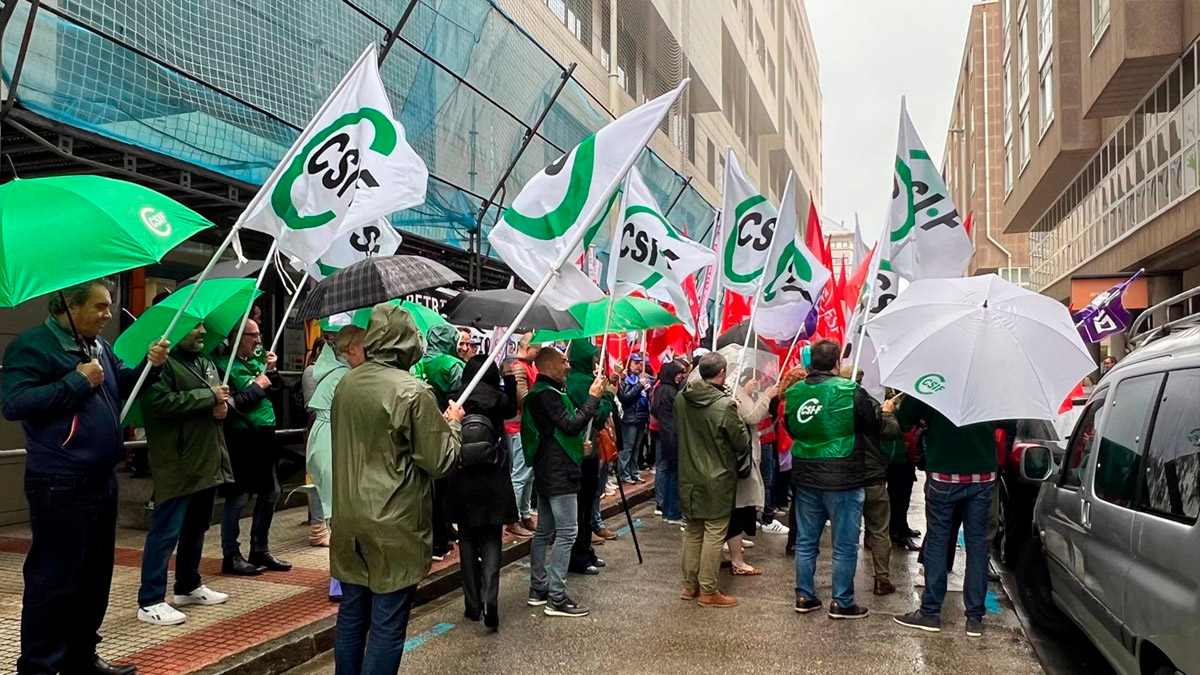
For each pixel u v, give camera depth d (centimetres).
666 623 602
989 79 5009
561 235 569
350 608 399
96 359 401
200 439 543
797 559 631
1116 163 2225
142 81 683
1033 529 596
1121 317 1243
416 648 548
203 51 756
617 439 942
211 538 806
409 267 499
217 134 763
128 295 973
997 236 4931
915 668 514
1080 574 473
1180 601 325
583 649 546
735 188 804
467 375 580
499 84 1292
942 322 530
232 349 612
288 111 860
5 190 345
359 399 396
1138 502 393
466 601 605
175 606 577
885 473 689
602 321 709
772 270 736
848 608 611
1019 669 515
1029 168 2973
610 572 758
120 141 659
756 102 4250
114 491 420
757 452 771
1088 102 2084
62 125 609
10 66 574
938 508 583
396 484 388
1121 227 2158
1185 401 370
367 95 550
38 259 330
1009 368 509
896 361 529
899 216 788
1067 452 552
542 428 616
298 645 515
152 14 698
